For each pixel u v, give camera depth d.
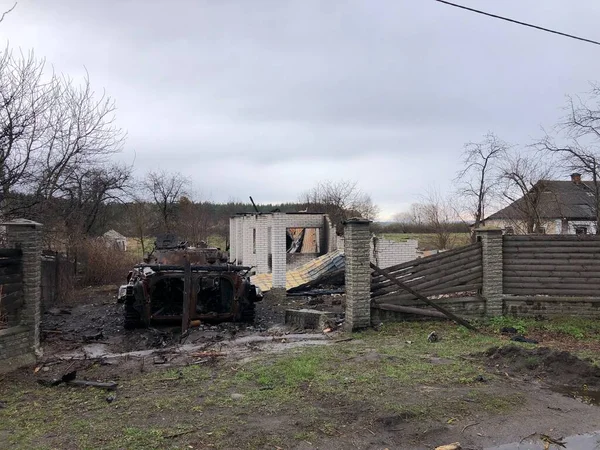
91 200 21.06
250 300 10.88
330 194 38.06
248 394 5.23
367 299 9.09
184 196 39.16
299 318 10.38
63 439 4.11
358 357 6.82
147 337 9.09
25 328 6.92
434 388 5.41
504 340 8.05
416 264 9.63
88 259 19.64
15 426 4.45
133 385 5.67
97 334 9.34
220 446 3.98
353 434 4.27
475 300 9.69
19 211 12.38
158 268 10.08
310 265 18.61
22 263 7.02
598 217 14.91
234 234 27.92
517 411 4.85
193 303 10.09
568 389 5.52
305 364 6.36
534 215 20.05
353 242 9.02
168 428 4.32
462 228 30.66
